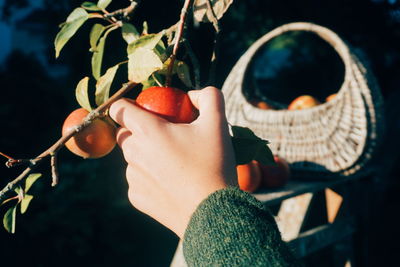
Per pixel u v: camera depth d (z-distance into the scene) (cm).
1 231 213
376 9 307
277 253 41
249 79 156
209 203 43
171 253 224
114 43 286
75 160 301
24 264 204
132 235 235
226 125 48
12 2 479
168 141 45
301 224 142
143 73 52
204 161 44
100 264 215
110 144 58
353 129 124
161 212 46
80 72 362
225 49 355
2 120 296
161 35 56
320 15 317
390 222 253
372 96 126
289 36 359
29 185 53
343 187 154
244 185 113
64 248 214
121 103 48
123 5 288
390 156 272
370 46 326
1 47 1012
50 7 356
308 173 134
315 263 199
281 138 135
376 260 220
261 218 43
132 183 47
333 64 342
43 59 563
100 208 238
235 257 40
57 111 344
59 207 229
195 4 63
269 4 329
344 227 148
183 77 61
